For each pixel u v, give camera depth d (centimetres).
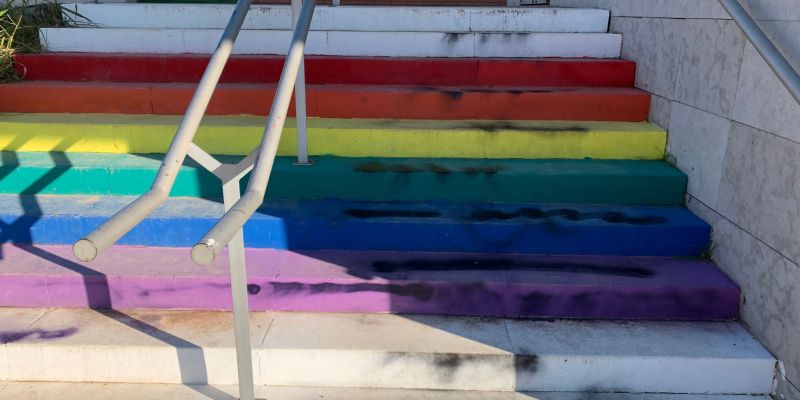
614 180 323
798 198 235
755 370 251
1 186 331
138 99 381
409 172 323
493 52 425
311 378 257
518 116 376
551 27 445
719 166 290
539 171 327
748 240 268
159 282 280
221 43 212
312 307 282
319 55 423
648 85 375
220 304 284
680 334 267
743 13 232
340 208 317
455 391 257
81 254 146
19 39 425
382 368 255
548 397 253
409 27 449
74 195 332
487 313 280
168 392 254
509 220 304
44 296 283
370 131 347
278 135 185
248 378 231
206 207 316
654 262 297
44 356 256
